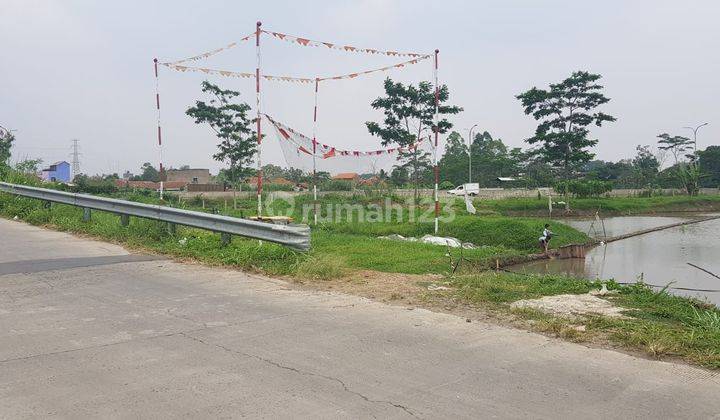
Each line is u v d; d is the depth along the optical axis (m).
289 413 3.93
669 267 15.55
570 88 43.41
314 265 9.20
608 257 17.77
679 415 4.00
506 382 4.59
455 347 5.52
